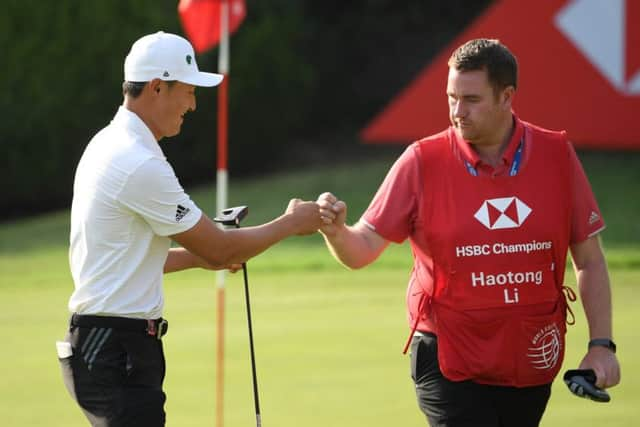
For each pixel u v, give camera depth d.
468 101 14.48
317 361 30.41
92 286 14.77
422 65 92.50
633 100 64.12
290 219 15.58
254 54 78.69
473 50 14.55
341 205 15.25
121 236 14.70
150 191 14.55
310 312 38.03
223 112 29.84
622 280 42.84
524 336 14.70
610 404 25.16
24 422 24.78
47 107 73.69
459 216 14.70
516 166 14.78
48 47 74.00
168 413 25.48
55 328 36.59
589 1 64.19
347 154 88.12
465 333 14.77
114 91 74.75
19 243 62.91
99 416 14.68
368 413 24.89
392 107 67.69
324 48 92.19
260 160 82.94
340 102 93.56
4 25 73.75
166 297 42.31
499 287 14.68
